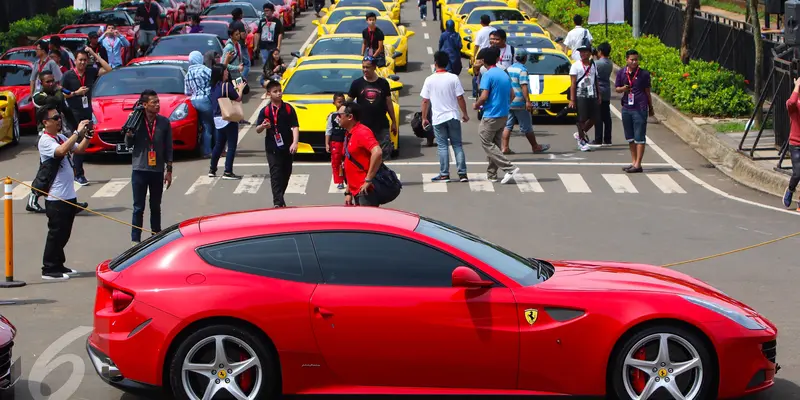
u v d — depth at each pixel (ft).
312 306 29.58
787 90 77.61
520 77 84.02
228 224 31.35
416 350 29.68
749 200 69.00
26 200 70.18
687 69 103.65
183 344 29.50
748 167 76.18
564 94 98.63
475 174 77.46
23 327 41.39
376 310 29.58
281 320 29.48
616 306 29.68
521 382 29.91
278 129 61.98
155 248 30.94
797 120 63.67
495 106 73.00
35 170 80.43
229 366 29.66
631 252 54.54
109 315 30.14
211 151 83.10
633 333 29.76
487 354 29.68
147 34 139.23
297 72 88.58
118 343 29.81
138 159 55.21
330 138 62.54
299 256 30.30
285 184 63.21
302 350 29.60
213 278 29.86
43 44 91.81
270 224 31.04
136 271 30.37
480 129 73.87
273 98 61.72
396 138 84.07
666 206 67.05
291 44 164.76
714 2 181.06
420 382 30.01
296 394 29.91
